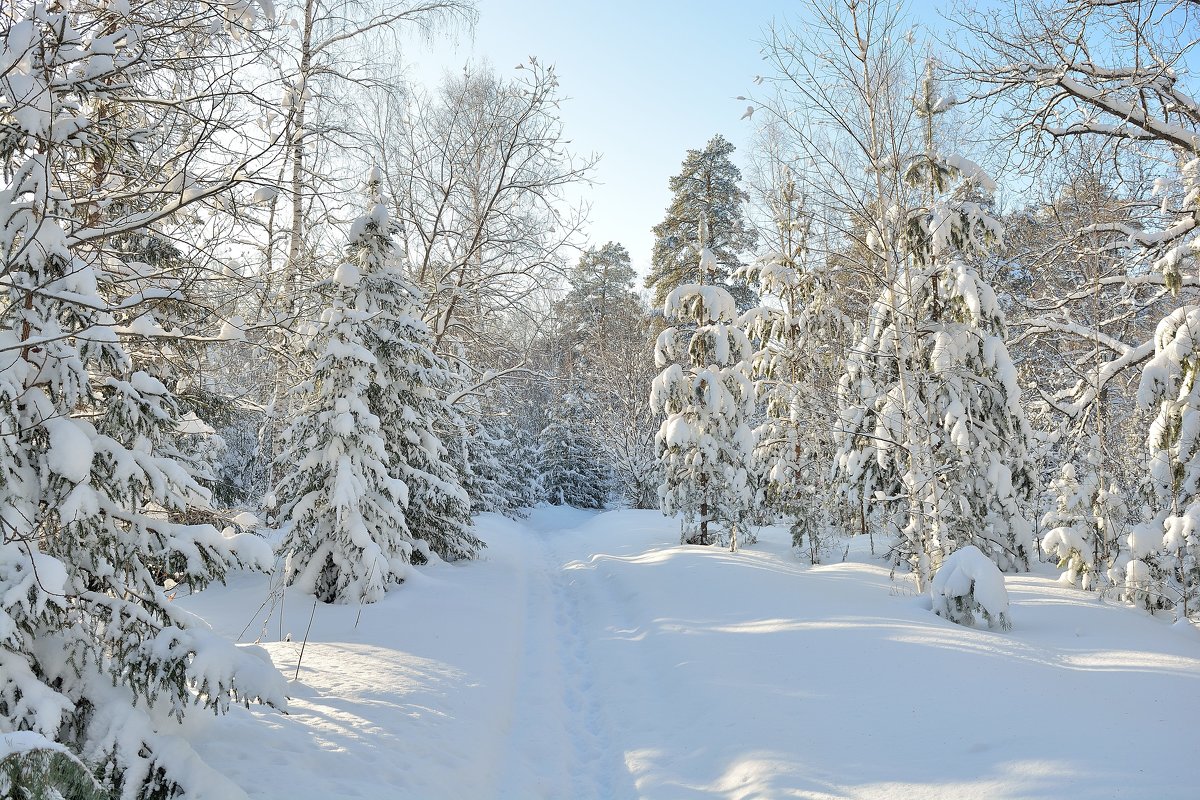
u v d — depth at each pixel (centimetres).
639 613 1118
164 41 545
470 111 2023
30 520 440
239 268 564
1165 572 991
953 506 1267
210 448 1416
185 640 452
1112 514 1143
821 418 1581
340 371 1209
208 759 499
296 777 491
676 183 3647
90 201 518
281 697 470
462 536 1600
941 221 1222
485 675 812
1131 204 1226
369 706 656
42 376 453
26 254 433
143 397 493
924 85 1187
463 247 2053
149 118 606
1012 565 1359
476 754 605
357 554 1166
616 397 3697
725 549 1616
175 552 491
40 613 398
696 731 655
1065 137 1132
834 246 1438
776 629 904
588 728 746
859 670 730
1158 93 1007
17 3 439
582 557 1906
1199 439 953
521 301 2120
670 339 1811
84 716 438
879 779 508
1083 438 1277
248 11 482
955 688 655
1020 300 1437
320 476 1199
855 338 1547
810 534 1470
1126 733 535
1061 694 629
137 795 409
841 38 1130
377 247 1351
